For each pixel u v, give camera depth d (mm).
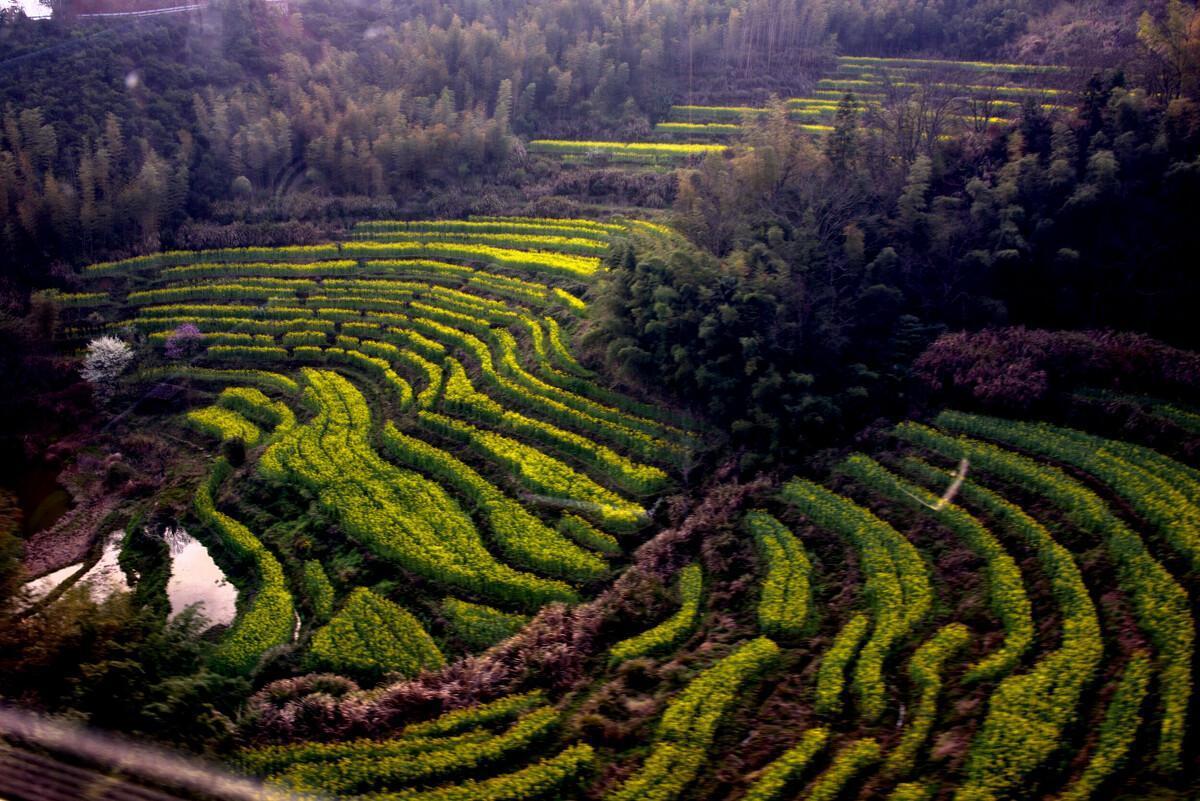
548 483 35906
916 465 32812
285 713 24938
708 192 49875
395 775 22469
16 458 44344
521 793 21625
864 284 39188
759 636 26750
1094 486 29781
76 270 55438
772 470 34781
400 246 58375
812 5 75750
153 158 58625
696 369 38094
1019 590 25594
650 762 21922
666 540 31828
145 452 44156
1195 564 24953
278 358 49938
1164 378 33344
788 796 20594
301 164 65062
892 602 26516
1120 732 20031
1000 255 38312
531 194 62750
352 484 38062
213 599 33500
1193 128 38938
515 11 80188
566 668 26125
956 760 20422
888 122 48344
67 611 24672
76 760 21672
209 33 71688
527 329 48062
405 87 69812
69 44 65312
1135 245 38125
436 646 29312
